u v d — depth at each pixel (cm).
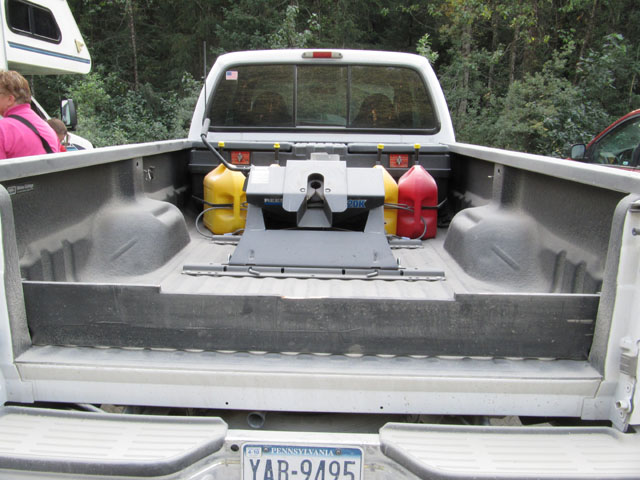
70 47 725
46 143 396
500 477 163
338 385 190
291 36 1683
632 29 2311
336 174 285
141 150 305
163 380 192
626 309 181
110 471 167
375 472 178
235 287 253
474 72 1856
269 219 297
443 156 392
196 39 2142
